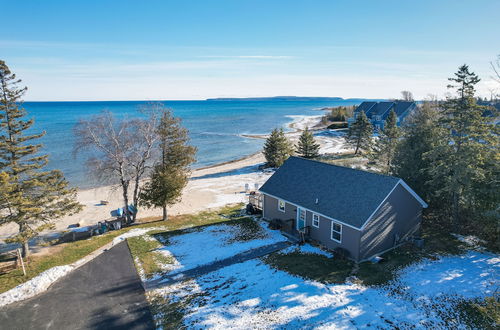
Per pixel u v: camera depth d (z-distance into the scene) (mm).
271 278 17984
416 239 22125
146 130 28031
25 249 21641
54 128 106938
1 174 18203
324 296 15992
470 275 17969
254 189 41094
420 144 26188
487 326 13727
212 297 16250
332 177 23719
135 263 20312
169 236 25000
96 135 27312
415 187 26031
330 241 21578
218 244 23047
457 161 21547
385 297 15906
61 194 22031
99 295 16766
